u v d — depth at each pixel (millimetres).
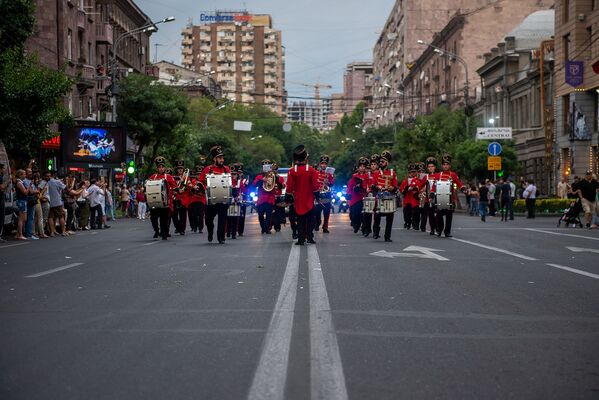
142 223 37719
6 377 6199
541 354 7000
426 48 109750
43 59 48406
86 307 9539
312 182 19641
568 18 51500
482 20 85250
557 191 49219
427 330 8039
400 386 5910
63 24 49406
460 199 62281
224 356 6840
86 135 42250
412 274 12922
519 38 67375
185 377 6156
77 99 52438
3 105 30156
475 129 63344
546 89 57375
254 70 194000
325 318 8664
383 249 18188
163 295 10484
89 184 32219
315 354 6914
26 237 25234
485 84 74125
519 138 63250
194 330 8000
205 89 123875
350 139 134750
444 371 6367
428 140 61812
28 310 9359
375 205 21484
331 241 21156
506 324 8406
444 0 112750
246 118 126125
